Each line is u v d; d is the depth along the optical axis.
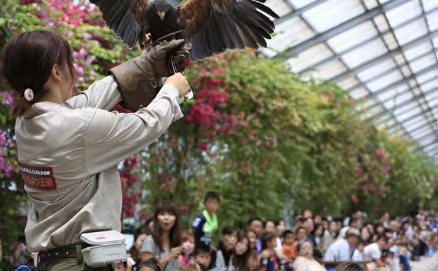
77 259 1.73
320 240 11.71
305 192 14.06
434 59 19.84
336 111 13.95
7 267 5.77
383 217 18.53
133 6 2.12
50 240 1.76
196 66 8.55
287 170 11.95
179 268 5.20
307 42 14.45
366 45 16.22
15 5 5.13
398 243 14.05
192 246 5.99
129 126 1.75
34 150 1.75
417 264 18.98
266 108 9.59
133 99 1.90
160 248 5.43
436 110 27.52
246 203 9.88
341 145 14.16
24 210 6.62
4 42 4.91
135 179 7.78
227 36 2.16
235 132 9.44
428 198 30.22
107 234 1.72
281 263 8.52
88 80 5.77
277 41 13.88
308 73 14.70
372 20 14.60
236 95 9.12
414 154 27.50
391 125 28.50
